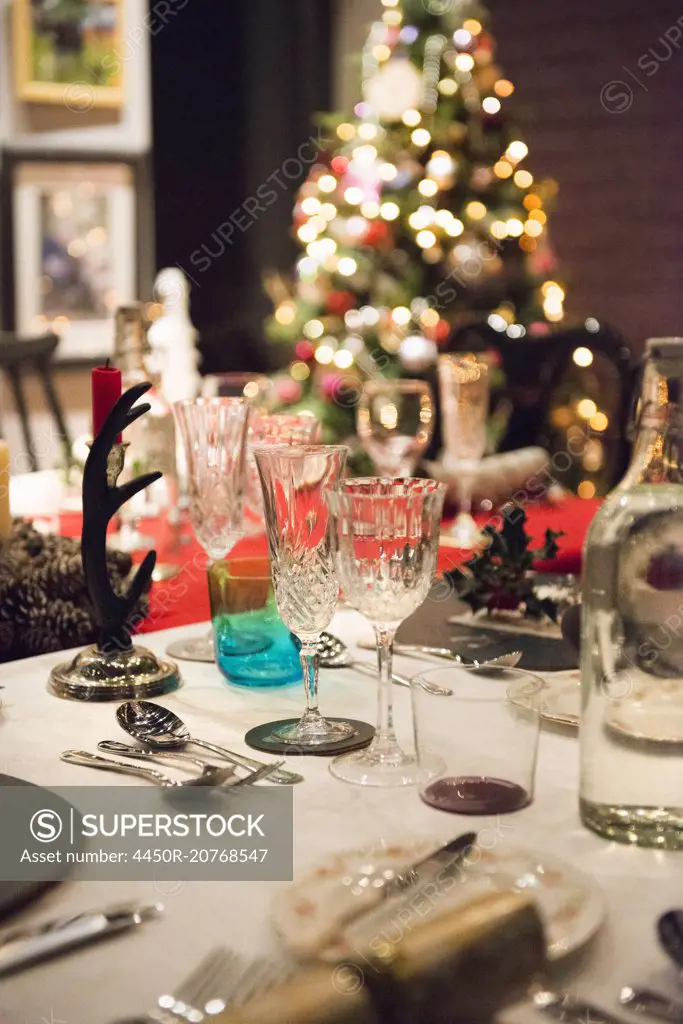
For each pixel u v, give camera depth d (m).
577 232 5.05
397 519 0.90
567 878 0.73
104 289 4.63
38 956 0.67
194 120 4.91
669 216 4.80
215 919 0.72
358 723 1.06
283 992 0.61
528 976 0.62
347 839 0.82
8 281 4.36
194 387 2.22
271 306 5.19
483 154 3.89
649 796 0.81
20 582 1.34
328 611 1.00
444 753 0.88
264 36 5.05
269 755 0.98
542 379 2.98
